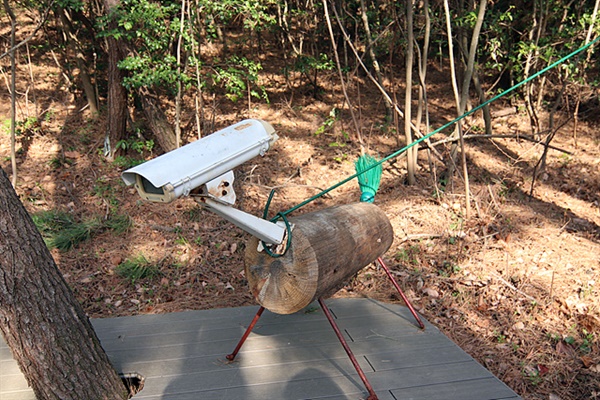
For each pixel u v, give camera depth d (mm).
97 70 8531
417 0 6762
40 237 2773
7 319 2605
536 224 5797
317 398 3000
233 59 7461
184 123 8133
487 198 6258
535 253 5238
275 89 9828
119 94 7074
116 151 7352
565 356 3877
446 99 9422
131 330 3922
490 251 5324
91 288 4906
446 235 5621
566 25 7812
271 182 6887
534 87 8859
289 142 7875
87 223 5848
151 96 7312
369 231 3328
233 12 7516
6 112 8258
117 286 4949
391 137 8008
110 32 6414
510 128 8266
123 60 6680
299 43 10156
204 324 3990
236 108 8898
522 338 4090
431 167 6609
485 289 4703
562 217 5969
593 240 5457
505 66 8148
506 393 3031
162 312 4445
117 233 5805
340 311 4191
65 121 8180
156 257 5410
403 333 3795
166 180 2238
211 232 5863
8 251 2590
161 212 6215
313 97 9523
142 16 6316
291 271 2832
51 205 6305
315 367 3334
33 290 2654
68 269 5195
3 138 7625
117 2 6684
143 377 3258
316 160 7410
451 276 4957
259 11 7852
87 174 6961
